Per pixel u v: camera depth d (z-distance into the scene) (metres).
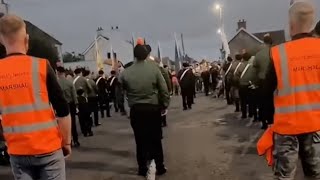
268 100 4.09
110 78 23.61
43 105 3.79
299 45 3.92
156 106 7.57
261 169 7.92
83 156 10.56
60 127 3.93
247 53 14.66
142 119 7.60
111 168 9.02
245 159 8.80
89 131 14.38
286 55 3.92
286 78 3.89
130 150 11.06
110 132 14.93
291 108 3.88
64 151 4.02
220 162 8.70
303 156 3.96
